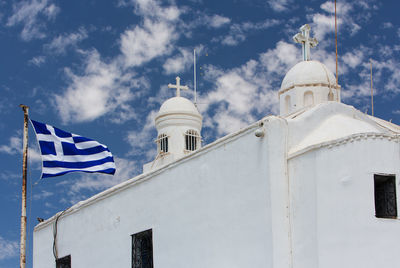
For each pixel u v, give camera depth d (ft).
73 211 88.48
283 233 56.59
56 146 70.64
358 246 53.72
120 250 77.97
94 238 83.20
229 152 63.36
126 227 77.51
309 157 56.39
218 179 64.28
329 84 76.33
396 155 56.24
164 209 71.51
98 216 83.10
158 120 99.45
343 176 54.95
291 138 59.47
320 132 60.08
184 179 69.21
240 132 62.03
